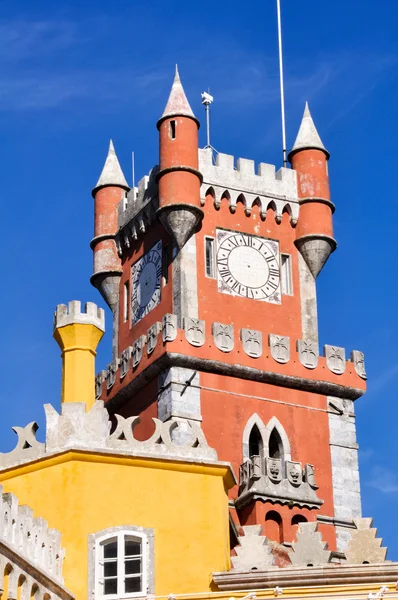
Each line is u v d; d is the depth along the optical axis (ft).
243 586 187.42
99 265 352.28
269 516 298.97
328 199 347.77
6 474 193.98
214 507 193.47
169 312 328.08
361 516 318.45
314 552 198.49
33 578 172.96
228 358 318.86
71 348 203.21
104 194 357.82
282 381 322.75
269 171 346.13
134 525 190.29
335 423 325.83
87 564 187.11
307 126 355.97
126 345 341.21
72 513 189.37
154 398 318.24
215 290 329.11
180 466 194.39
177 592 187.93
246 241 337.31
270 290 335.26
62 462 192.24
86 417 194.90
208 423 311.88
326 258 342.85
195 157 332.19
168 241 334.85
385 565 186.50
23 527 172.65
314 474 318.04
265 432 315.17
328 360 329.93
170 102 335.88
